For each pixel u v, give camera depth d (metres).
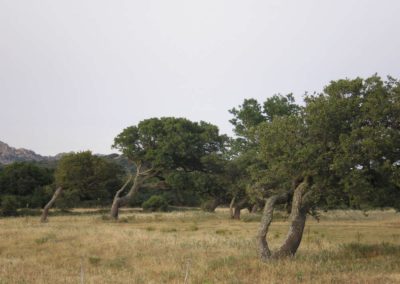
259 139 17.62
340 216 44.72
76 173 40.09
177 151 44.44
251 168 37.97
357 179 14.06
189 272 12.73
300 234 15.77
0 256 16.09
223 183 45.38
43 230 25.75
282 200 16.55
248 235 24.78
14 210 48.41
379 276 11.89
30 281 11.41
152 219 41.12
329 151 14.98
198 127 48.00
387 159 14.79
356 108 15.09
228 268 13.31
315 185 15.47
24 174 62.72
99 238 21.45
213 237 22.50
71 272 12.95
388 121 15.02
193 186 46.56
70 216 45.47
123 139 45.09
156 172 45.94
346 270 13.00
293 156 15.51
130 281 11.58
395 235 24.48
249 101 54.56
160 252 17.00
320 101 15.59
